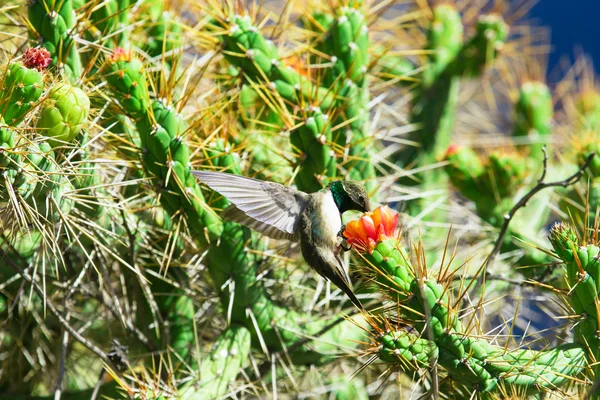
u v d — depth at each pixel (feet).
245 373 24.61
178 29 26.68
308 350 24.44
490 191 28.76
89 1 23.63
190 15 28.76
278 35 27.25
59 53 21.11
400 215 28.27
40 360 25.41
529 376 18.84
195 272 25.13
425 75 33.94
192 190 22.41
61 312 24.71
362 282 23.07
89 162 20.97
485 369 18.69
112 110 22.93
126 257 24.40
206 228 22.95
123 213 22.35
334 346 24.70
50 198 19.75
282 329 24.11
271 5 32.91
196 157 23.88
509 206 28.89
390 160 33.76
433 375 18.07
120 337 26.37
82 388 26.27
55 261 22.97
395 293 18.79
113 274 25.64
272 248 25.86
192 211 22.75
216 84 27.12
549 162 31.86
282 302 25.40
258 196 21.06
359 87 25.99
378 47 31.24
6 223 20.08
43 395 25.61
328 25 27.53
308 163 24.30
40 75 18.90
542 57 37.40
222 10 26.17
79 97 19.66
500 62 37.65
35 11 21.26
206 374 22.57
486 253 28.84
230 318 23.94
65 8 21.43
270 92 25.16
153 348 24.89
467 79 34.86
